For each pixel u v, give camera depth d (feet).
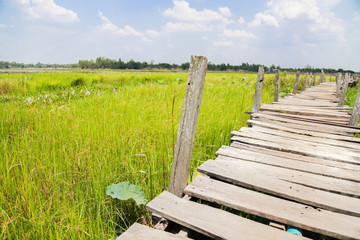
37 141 10.48
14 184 7.76
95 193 7.68
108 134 11.82
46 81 34.35
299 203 6.77
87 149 9.78
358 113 15.30
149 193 8.13
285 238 5.16
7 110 14.87
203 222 5.58
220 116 16.94
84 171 8.96
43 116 14.03
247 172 8.01
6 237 6.05
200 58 6.04
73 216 6.51
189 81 6.25
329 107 22.02
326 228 5.35
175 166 6.72
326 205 6.24
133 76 56.18
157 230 5.42
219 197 6.48
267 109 20.53
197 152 11.27
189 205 6.21
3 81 28.78
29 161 8.96
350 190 7.07
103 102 18.69
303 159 9.65
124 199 7.04
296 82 36.86
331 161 9.46
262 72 17.75
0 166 8.32
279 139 12.22
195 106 6.27
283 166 8.77
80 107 17.21
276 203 6.33
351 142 12.60
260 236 5.20
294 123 16.05
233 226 5.49
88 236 6.26
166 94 23.59
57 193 7.37
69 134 11.57
